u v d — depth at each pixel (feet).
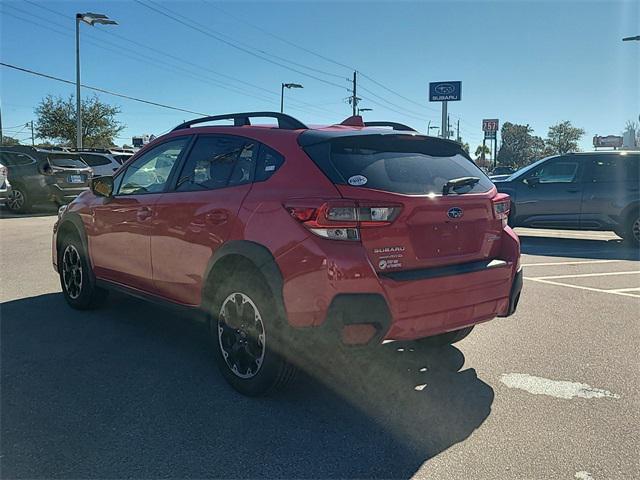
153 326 17.26
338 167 11.38
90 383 12.91
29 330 16.71
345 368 13.51
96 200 17.52
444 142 13.64
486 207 12.85
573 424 11.17
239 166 13.06
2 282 22.84
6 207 55.83
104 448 10.11
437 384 13.17
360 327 10.68
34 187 51.21
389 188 11.33
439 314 11.60
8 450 10.02
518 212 38.27
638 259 30.83
